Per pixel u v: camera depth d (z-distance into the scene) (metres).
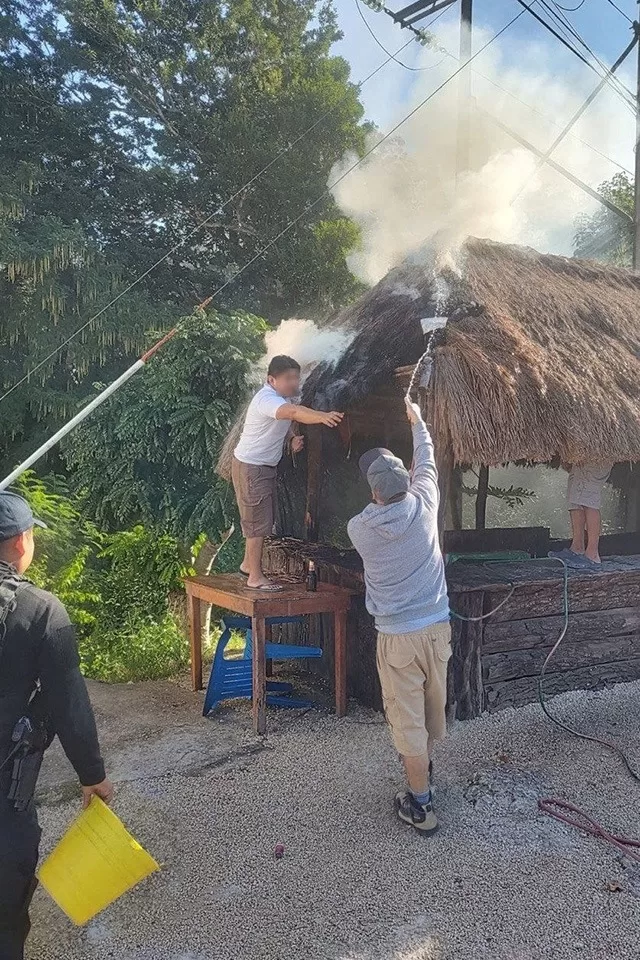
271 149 14.89
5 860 2.02
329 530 7.15
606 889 2.85
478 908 2.74
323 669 5.41
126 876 2.24
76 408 11.52
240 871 3.01
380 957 2.50
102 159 15.57
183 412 6.41
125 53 15.71
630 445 4.37
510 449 4.01
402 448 6.39
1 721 2.04
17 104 14.70
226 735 4.40
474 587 4.32
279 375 4.31
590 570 4.87
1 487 2.85
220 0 16.67
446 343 4.27
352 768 3.90
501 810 3.45
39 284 11.23
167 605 7.00
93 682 5.61
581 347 4.87
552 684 4.70
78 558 6.77
